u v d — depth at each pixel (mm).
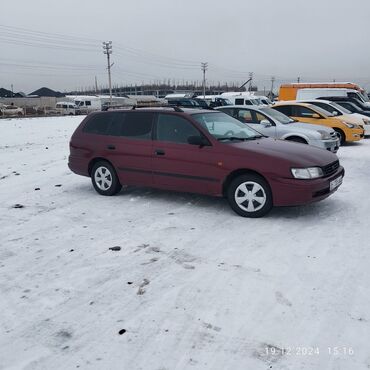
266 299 3537
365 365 2705
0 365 2805
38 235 5277
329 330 3082
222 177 5867
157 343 2982
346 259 4316
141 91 118312
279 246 4711
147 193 7344
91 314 3396
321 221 5559
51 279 4039
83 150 7375
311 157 5727
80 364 2787
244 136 6488
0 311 3484
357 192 7082
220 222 5605
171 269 4180
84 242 4988
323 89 23906
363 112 18156
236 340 2988
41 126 25953
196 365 2740
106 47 59000
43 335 3131
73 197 7211
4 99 76750
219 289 3732
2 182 8633
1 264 4418
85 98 61656
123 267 4262
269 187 5605
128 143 6816
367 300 3494
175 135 6371
